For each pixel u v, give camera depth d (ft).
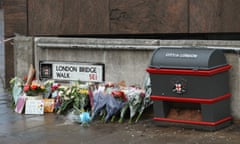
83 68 30.35
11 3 36.04
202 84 23.67
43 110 29.35
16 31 36.06
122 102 26.66
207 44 26.08
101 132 24.71
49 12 34.73
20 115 29.14
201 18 30.22
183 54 24.29
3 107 31.55
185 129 24.66
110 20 32.89
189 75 23.88
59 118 28.12
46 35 35.04
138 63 28.40
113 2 32.68
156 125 25.49
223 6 29.58
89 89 28.35
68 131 25.11
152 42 27.73
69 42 30.68
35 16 35.22
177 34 32.27
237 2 29.14
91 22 33.50
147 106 26.94
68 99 28.81
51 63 31.55
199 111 24.58
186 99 24.21
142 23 31.94
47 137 24.04
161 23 31.37
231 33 30.68
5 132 25.20
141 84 28.37
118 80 29.22
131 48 28.37
